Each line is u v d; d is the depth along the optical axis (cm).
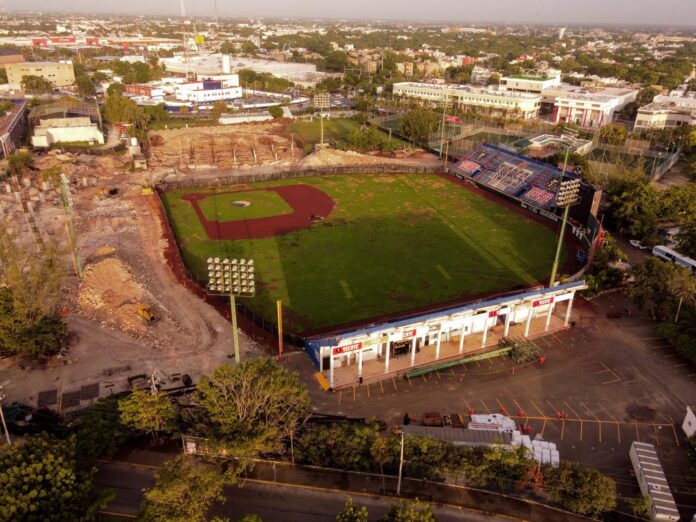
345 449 5666
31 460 4762
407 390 7075
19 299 7400
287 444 5941
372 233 12419
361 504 5347
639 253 11825
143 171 16975
